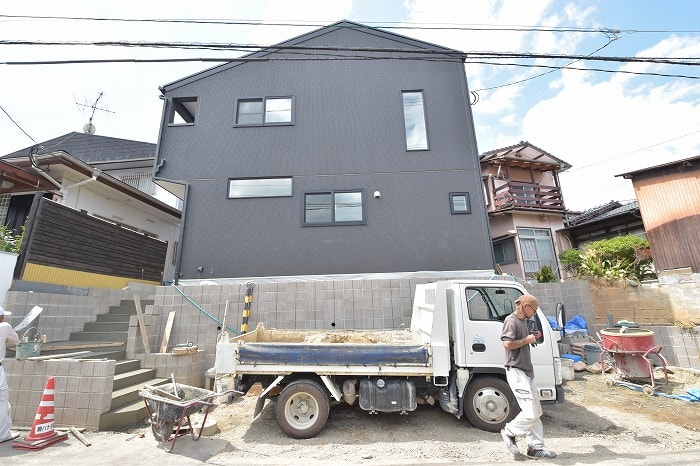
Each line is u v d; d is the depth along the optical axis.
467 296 4.98
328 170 9.54
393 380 4.61
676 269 10.16
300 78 10.34
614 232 15.08
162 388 4.51
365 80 10.29
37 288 6.86
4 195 8.80
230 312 7.38
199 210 9.23
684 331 6.94
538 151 16.98
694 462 3.67
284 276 8.81
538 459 3.78
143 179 14.04
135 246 10.66
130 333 6.46
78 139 15.82
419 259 8.91
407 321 7.34
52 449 4.04
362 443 4.26
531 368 4.03
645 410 5.27
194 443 4.25
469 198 9.32
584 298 8.52
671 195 11.60
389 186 9.42
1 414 4.20
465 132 9.82
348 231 9.08
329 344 4.61
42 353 5.77
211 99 10.14
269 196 9.32
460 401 4.59
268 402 5.84
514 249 15.00
